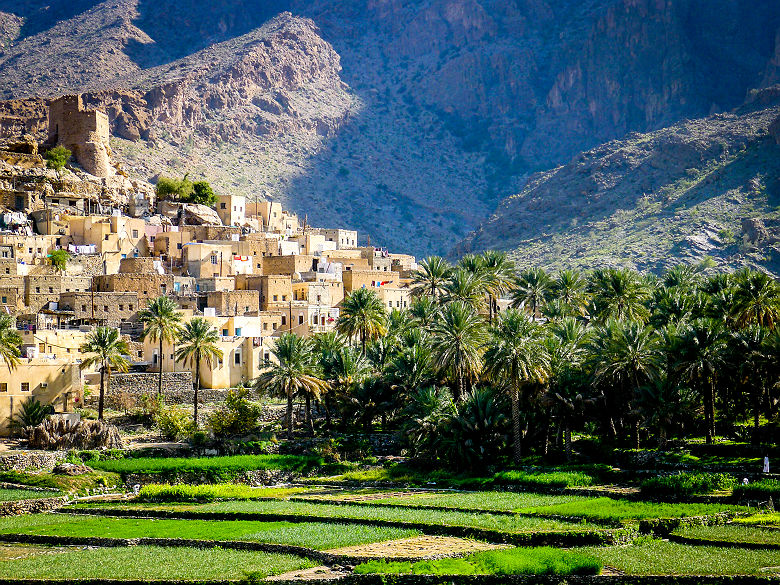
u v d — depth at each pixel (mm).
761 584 129625
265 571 139250
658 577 132250
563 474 191500
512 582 133750
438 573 134500
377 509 175250
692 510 163125
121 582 136625
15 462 196625
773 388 199500
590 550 146750
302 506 181000
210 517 175750
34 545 160000
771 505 164250
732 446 194125
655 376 198250
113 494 194125
